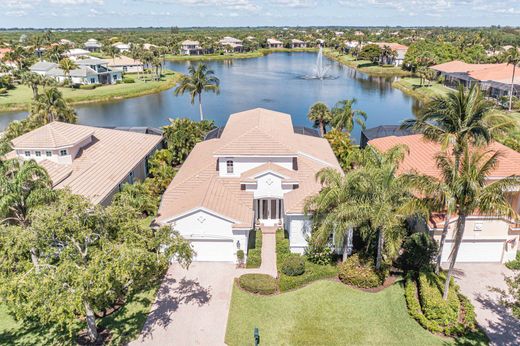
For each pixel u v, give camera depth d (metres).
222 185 34.44
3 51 162.50
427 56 127.38
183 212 29.42
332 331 23.31
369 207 25.19
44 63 134.12
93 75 122.12
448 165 22.69
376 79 138.00
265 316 24.61
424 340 22.55
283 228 35.03
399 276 28.08
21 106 93.44
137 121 83.94
